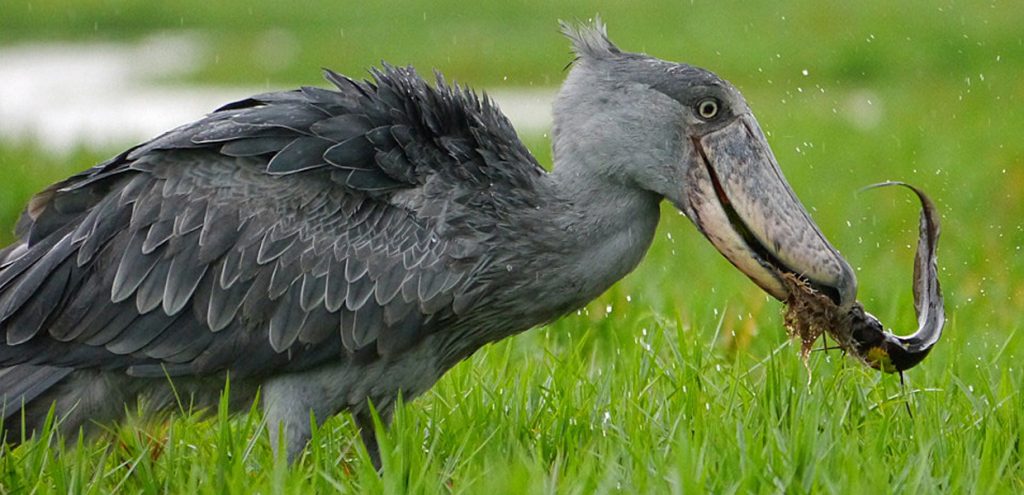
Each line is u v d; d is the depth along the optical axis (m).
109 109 34.00
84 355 10.52
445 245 10.69
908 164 24.27
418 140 10.91
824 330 10.89
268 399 10.83
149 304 10.48
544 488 9.02
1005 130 27.48
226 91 36.78
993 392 11.61
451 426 10.78
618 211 10.97
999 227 20.12
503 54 40.16
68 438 10.66
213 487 9.61
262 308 10.57
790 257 10.74
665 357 13.14
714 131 10.91
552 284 10.94
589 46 11.28
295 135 10.73
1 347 10.54
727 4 46.31
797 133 27.66
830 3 43.97
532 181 10.95
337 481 10.03
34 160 25.16
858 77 36.25
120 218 10.55
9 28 51.28
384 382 10.93
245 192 10.62
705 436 9.96
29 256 10.63
